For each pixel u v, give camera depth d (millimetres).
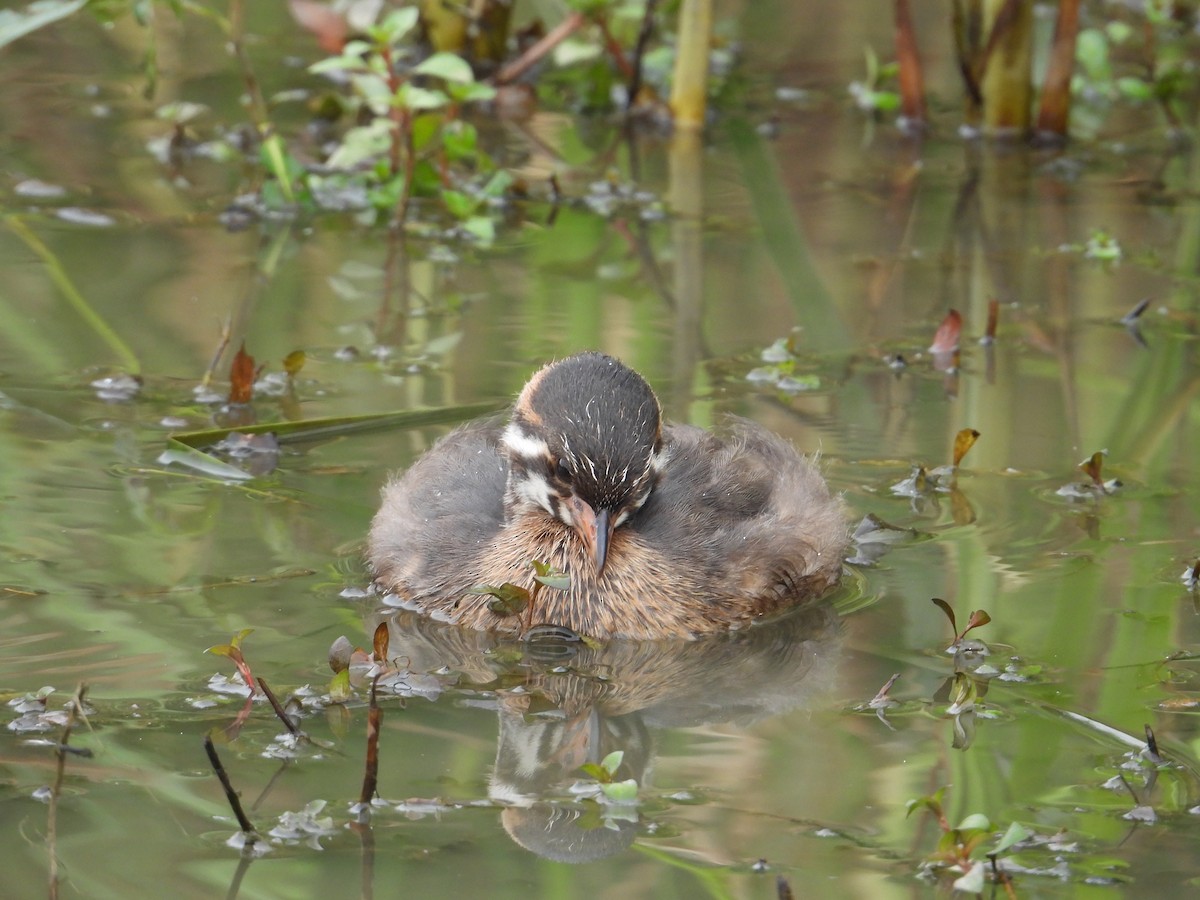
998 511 12672
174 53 24609
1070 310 17016
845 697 9945
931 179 21172
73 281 16641
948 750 9141
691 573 11664
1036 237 19156
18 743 8859
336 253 18000
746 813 8414
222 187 19781
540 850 7961
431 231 18812
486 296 16906
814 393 14852
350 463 13320
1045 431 14109
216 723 9219
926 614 11148
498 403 14148
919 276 17828
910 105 22875
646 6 22891
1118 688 9898
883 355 15789
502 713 9727
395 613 11430
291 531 12094
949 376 15359
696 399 14492
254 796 8414
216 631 10477
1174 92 23469
